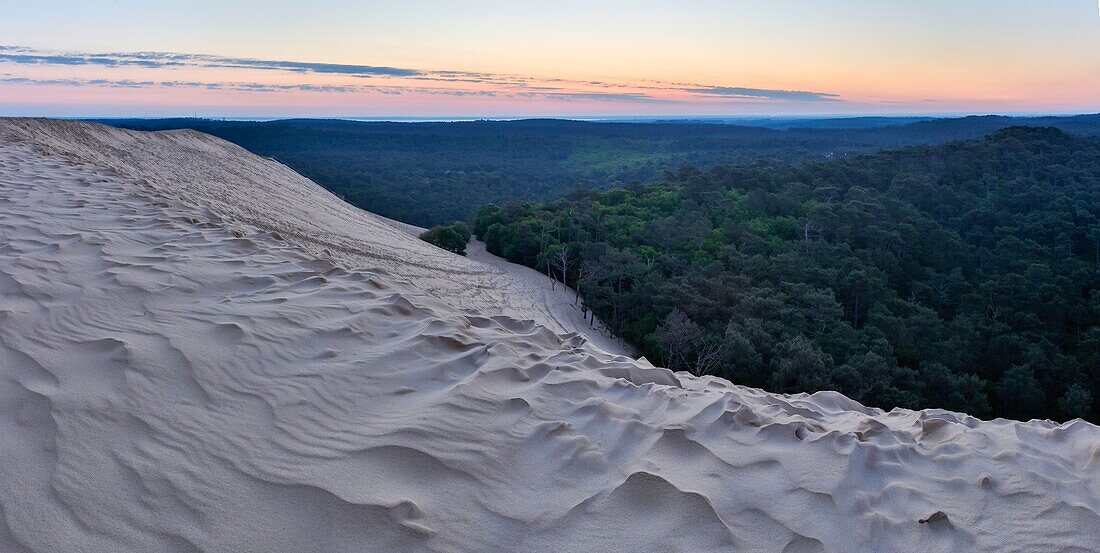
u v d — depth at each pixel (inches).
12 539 71.9
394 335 154.9
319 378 124.8
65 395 103.1
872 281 1473.9
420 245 1520.7
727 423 121.8
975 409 984.9
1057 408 1117.7
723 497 97.3
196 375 117.3
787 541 89.4
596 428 116.6
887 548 90.9
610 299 1320.1
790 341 979.3
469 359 143.0
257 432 101.8
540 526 87.6
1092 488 108.2
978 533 95.6
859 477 107.8
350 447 100.0
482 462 100.8
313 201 1515.7
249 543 76.7
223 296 172.4
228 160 1578.5
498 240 1930.4
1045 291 1573.6
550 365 145.6
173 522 78.5
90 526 75.9
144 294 164.1
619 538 86.5
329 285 190.2
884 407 895.7
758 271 1531.7
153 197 344.5
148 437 95.7
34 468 84.4
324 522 81.5
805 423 129.0
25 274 171.5
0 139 574.9
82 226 247.0
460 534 83.7
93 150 922.7
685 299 1204.5
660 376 157.9
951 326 1320.1
